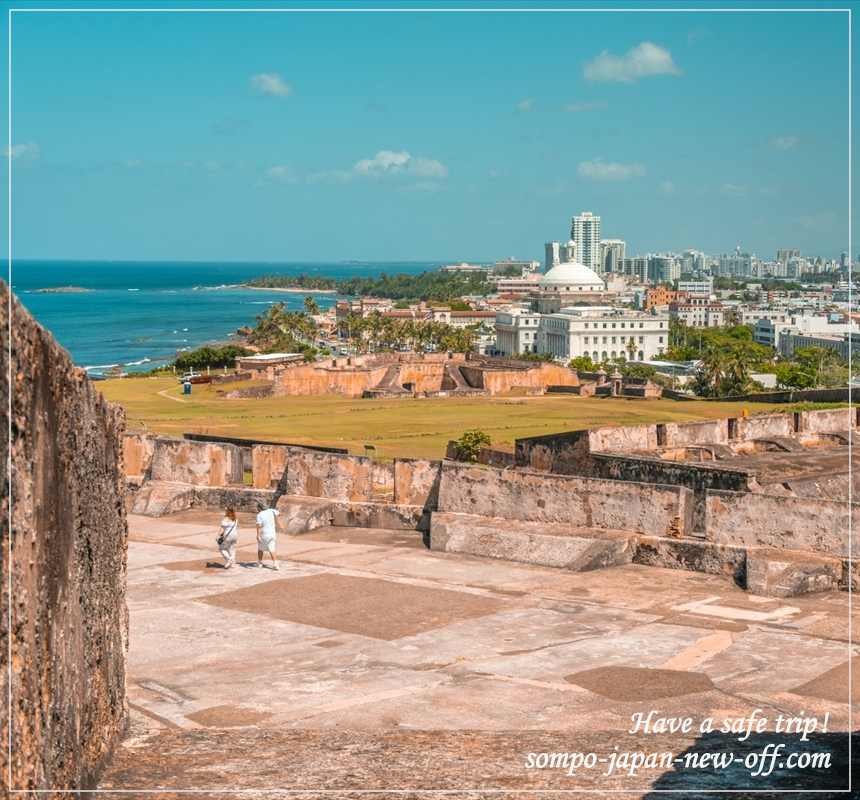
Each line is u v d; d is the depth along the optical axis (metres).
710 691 11.44
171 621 14.79
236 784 8.27
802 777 8.39
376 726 10.46
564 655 12.86
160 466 24.62
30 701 6.99
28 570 7.02
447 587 16.42
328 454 21.80
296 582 16.91
